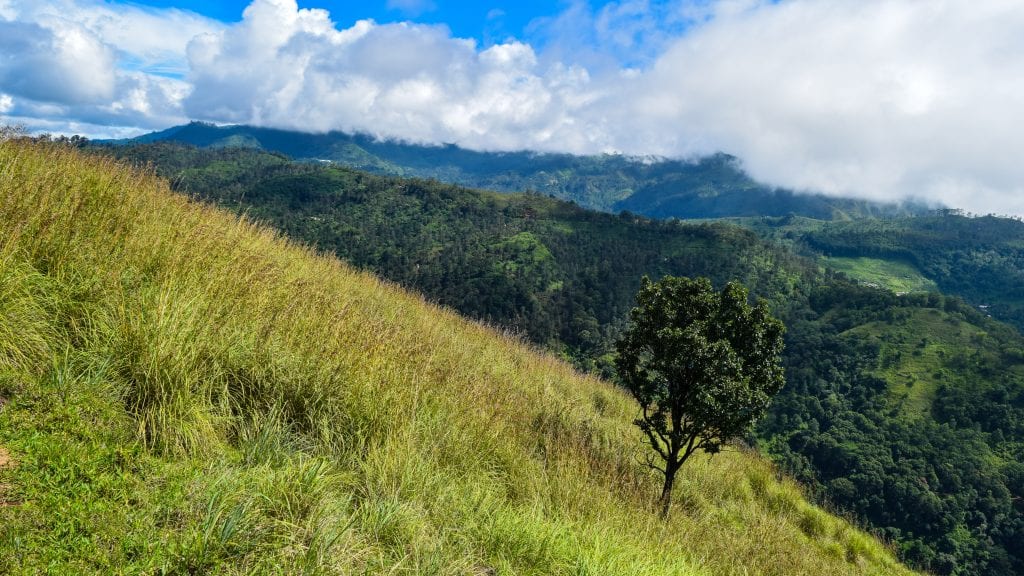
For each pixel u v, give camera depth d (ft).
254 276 18.62
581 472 22.72
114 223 16.58
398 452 14.56
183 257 16.93
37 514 7.38
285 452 12.55
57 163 19.03
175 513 8.95
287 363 15.47
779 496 40.24
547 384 36.63
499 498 16.60
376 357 17.80
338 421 15.10
